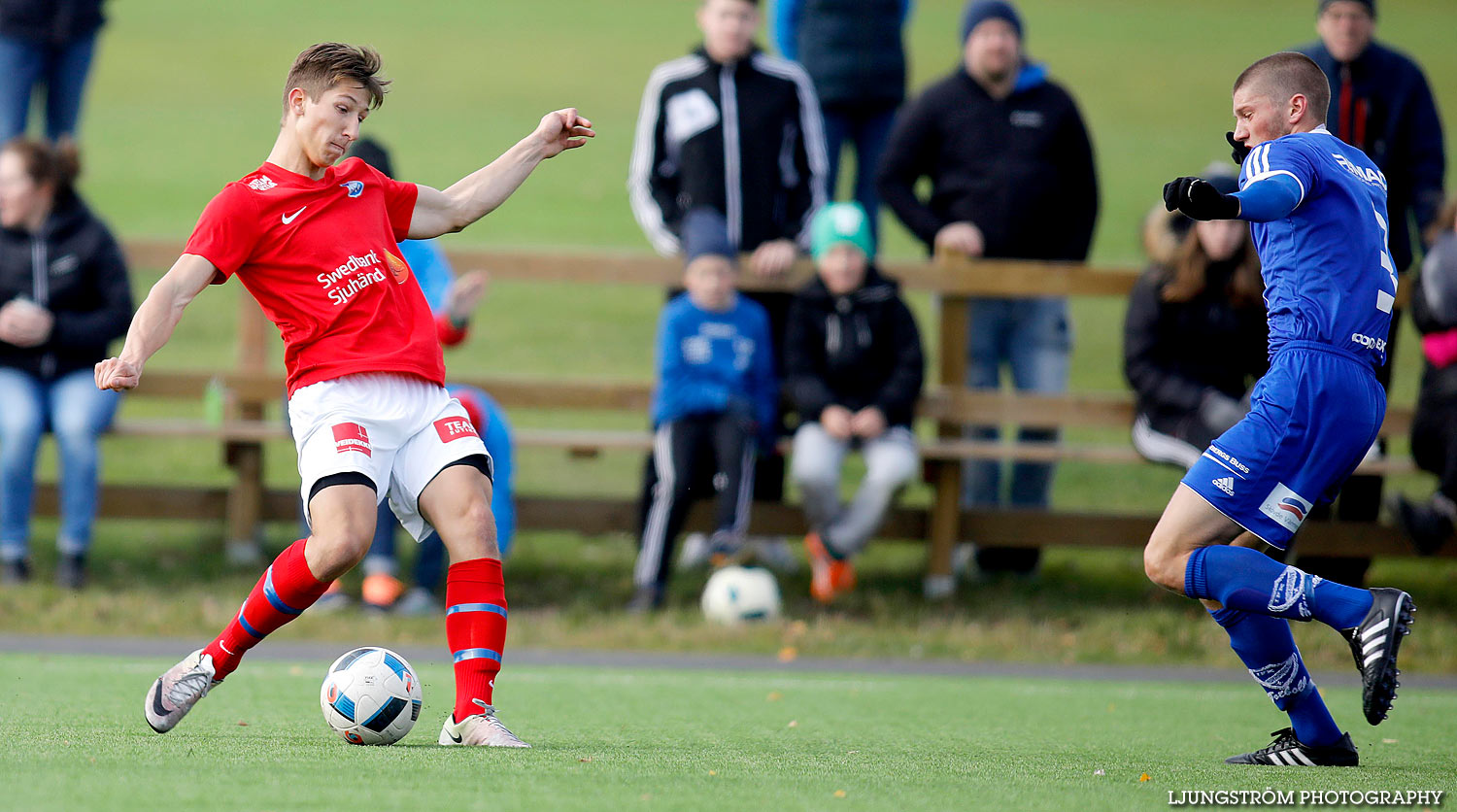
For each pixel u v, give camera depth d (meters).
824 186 31.41
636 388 31.47
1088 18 142.88
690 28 135.88
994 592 31.72
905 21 34.75
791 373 29.70
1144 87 113.50
